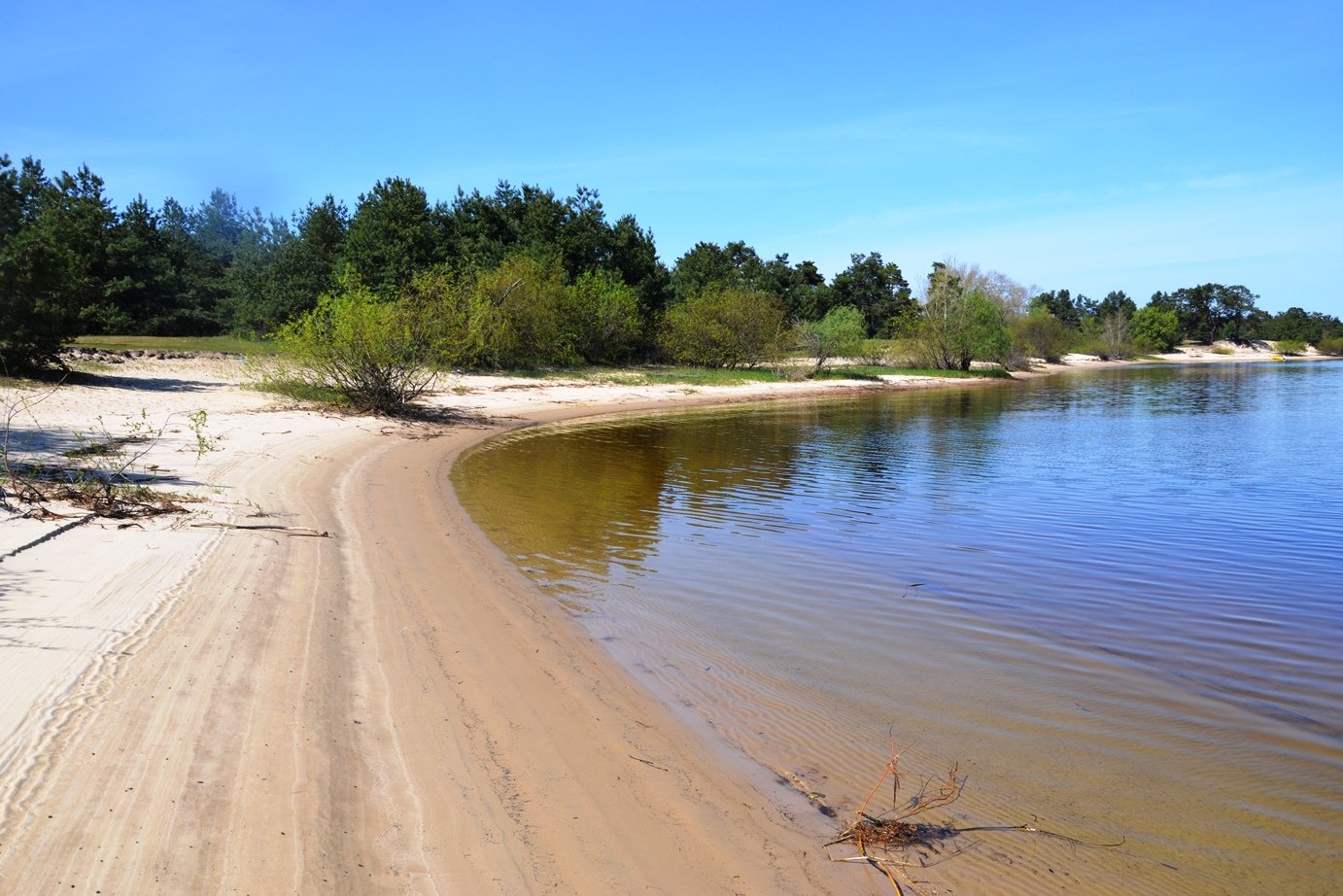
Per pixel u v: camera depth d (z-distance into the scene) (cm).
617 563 969
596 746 517
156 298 5244
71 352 2588
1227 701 621
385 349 2256
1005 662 691
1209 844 439
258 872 361
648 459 1884
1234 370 7938
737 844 422
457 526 1109
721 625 763
